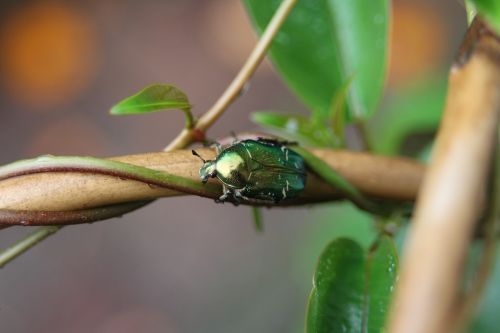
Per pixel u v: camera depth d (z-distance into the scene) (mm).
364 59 255
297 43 256
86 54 723
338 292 223
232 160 236
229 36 707
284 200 233
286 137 257
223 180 231
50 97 711
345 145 246
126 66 720
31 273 657
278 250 631
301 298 597
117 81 716
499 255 213
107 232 671
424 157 294
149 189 218
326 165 229
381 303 221
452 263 186
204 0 726
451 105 195
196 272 651
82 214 217
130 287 657
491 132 192
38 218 215
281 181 230
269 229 643
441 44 619
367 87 254
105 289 657
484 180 191
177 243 663
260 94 684
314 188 232
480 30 198
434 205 188
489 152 191
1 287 648
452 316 185
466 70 197
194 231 663
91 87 714
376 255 227
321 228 424
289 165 230
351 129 562
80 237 669
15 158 696
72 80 716
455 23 621
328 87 256
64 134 701
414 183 231
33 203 215
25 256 660
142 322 642
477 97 194
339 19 256
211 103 701
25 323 643
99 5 735
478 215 189
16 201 215
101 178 216
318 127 245
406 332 185
